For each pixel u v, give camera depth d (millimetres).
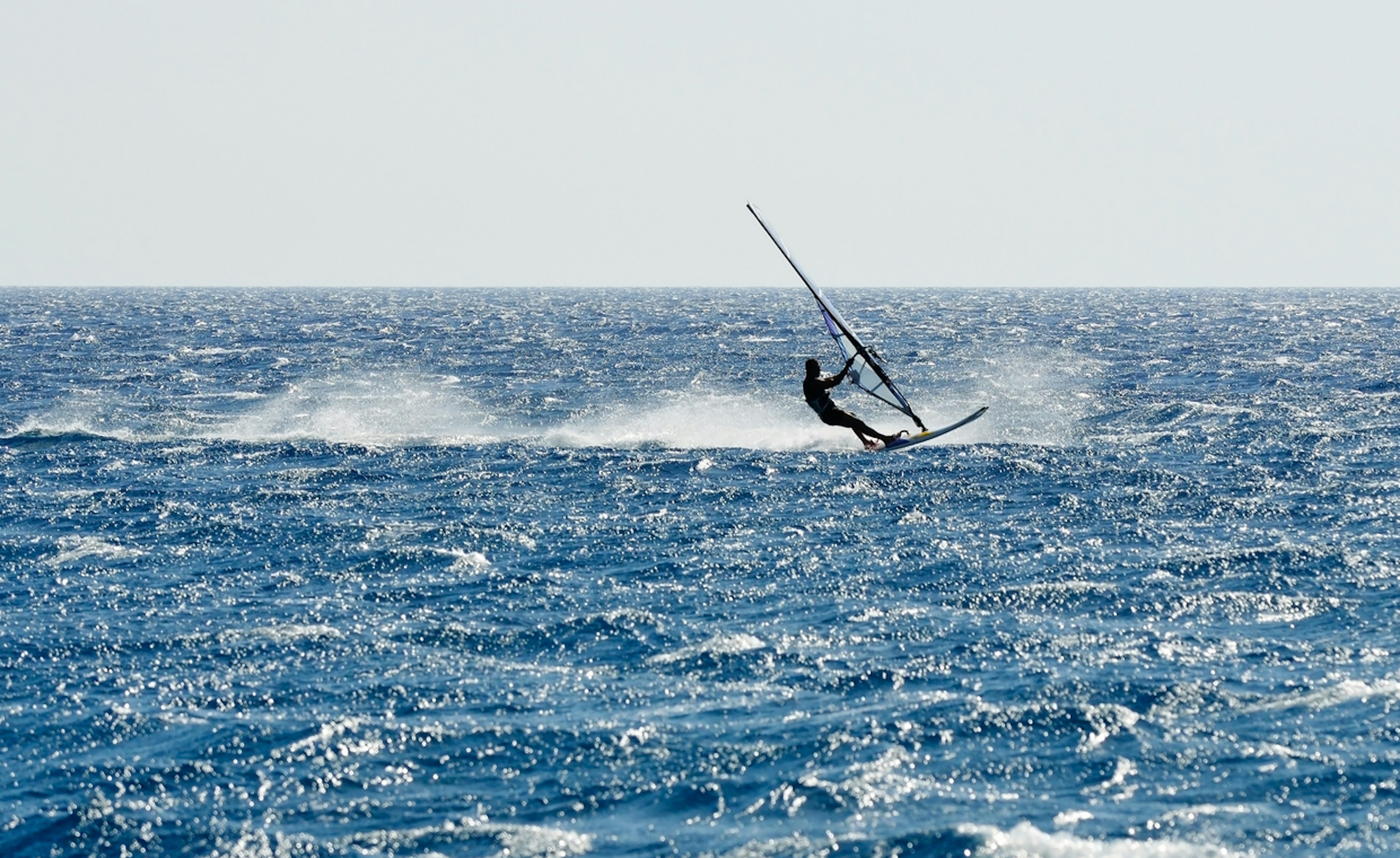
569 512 104875
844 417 125062
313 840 47969
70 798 51406
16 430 160500
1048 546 90188
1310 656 65000
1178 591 77625
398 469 127438
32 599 79000
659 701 60594
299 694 62000
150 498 110625
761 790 51219
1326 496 106438
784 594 78562
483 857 46688
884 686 61938
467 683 63250
